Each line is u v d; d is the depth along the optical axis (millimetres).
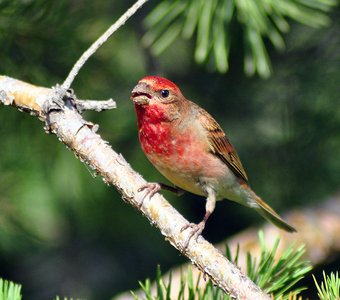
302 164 13102
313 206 12258
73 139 8219
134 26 13266
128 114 12828
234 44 12875
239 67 13422
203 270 7379
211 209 10148
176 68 14156
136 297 7586
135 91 9812
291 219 11961
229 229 15336
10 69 10898
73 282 15711
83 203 13523
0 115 11281
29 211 13000
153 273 15391
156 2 13031
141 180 7965
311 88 13094
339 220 11930
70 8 11328
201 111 10273
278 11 9820
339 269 13398
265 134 13500
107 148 8133
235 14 11609
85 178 13109
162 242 15133
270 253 7797
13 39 10820
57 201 13180
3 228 12648
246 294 7066
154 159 10109
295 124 13172
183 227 7578
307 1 9930
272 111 13477
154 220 7766
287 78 13289
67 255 15445
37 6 10766
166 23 10023
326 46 13227
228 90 13656
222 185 10445
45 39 10977
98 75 11750
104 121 12461
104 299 15625
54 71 11234
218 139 10305
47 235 14328
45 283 15688
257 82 13461
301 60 13258
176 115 9852
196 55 9797
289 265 7707
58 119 8305
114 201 13812
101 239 15297
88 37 11586
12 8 10641
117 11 12930
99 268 15766
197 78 13969
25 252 14766
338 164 13047
